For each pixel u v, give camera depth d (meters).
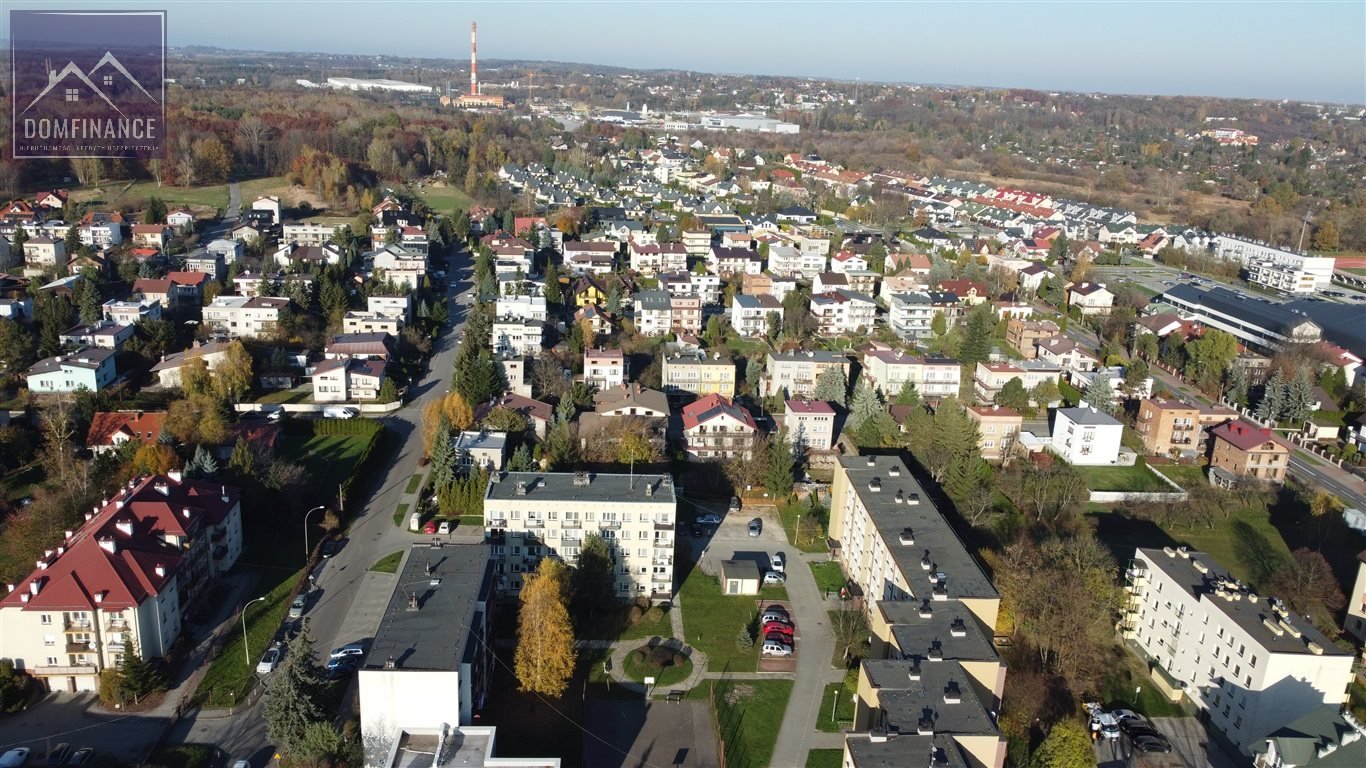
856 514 119.69
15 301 190.62
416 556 99.06
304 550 119.44
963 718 78.06
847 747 75.19
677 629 106.94
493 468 138.00
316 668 85.69
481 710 90.94
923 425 152.38
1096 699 97.62
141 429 139.38
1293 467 162.25
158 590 94.75
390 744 80.94
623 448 141.38
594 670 98.81
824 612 112.25
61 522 114.44
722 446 147.88
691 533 129.38
